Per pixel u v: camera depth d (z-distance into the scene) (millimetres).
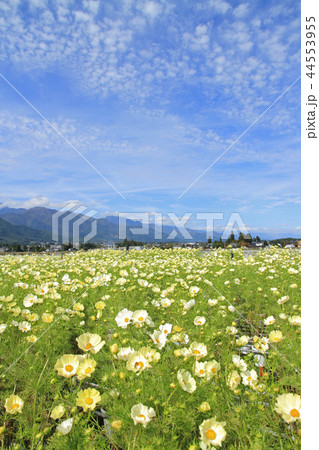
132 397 1521
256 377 1688
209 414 1476
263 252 9711
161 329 2283
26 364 2021
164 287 4344
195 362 1669
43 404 1737
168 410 1360
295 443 1264
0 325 2328
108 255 9922
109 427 1463
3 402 1732
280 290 4055
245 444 1334
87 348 1669
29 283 4297
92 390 1365
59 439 1328
